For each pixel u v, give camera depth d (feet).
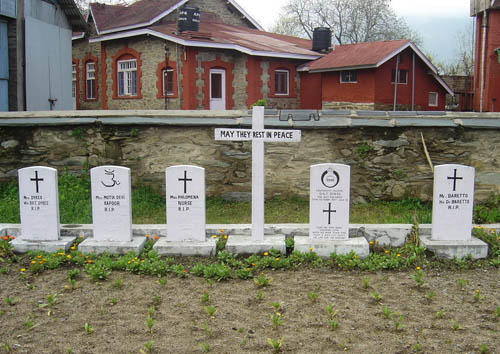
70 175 34.32
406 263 21.70
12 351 14.87
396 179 33.65
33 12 50.78
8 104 48.62
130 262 21.25
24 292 19.07
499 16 69.00
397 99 77.36
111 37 79.00
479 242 22.65
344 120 33.24
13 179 34.63
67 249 23.41
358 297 18.54
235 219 30.25
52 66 53.78
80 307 17.75
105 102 84.48
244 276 20.38
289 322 16.56
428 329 16.08
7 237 23.95
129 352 14.79
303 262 21.94
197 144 33.99
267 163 34.06
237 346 15.07
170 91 73.61
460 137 33.22
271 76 77.25
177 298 18.47
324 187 22.90
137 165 34.30
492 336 15.62
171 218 23.11
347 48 83.92
